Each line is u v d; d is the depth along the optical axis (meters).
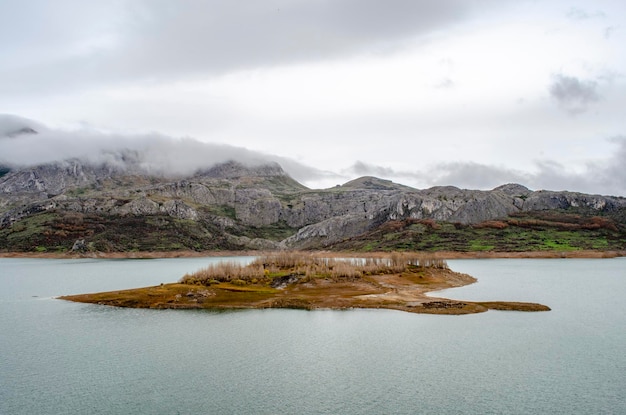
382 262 193.62
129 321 102.88
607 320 99.88
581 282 175.62
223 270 157.75
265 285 149.38
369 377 65.56
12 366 71.12
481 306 113.94
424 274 173.25
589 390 60.31
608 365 69.62
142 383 64.19
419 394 59.56
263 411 55.22
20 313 113.38
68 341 85.12
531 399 57.66
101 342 84.44
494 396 58.66
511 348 78.44
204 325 98.44
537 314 106.19
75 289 169.75
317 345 81.56
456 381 63.84
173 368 70.06
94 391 61.31
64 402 57.91
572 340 83.25
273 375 66.88
